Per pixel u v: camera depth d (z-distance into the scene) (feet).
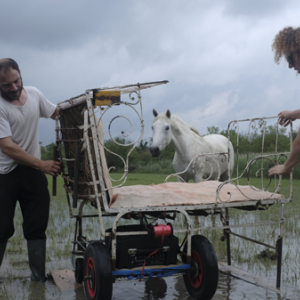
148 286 11.48
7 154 10.85
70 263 13.92
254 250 15.44
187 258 9.75
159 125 19.13
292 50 7.64
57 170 11.16
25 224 12.00
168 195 10.05
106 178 9.34
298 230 18.63
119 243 9.49
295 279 11.89
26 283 11.85
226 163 21.74
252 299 10.25
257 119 12.19
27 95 11.56
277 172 8.43
